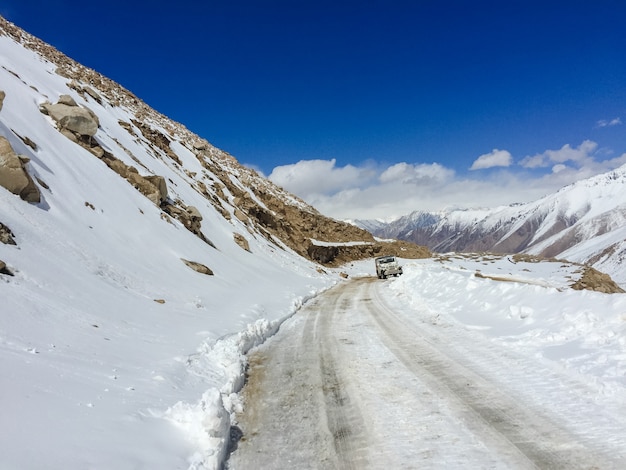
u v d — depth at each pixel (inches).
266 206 2309.3
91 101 1322.6
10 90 769.6
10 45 1348.4
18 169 474.0
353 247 2728.8
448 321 423.2
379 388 247.8
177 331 376.5
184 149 1863.9
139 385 226.7
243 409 233.8
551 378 231.9
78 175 665.6
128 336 319.3
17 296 289.3
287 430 201.2
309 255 2075.5
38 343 238.1
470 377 249.1
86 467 132.3
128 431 167.5
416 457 163.3
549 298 386.0
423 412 206.1
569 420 181.3
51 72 1342.3
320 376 285.0
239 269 908.0
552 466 148.0
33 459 125.3
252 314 527.2
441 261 2625.5
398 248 3102.9
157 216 787.4
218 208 1342.3
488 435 175.5
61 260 413.4
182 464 157.6
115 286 445.1
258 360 343.3
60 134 765.3
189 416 192.5
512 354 283.7
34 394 170.9
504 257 2741.1
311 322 524.1
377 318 503.2
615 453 152.3
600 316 302.7
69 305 328.2
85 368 225.5
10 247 360.5
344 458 168.9
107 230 592.7
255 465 169.3
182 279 617.0
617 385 206.5
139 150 1160.8
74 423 159.2
